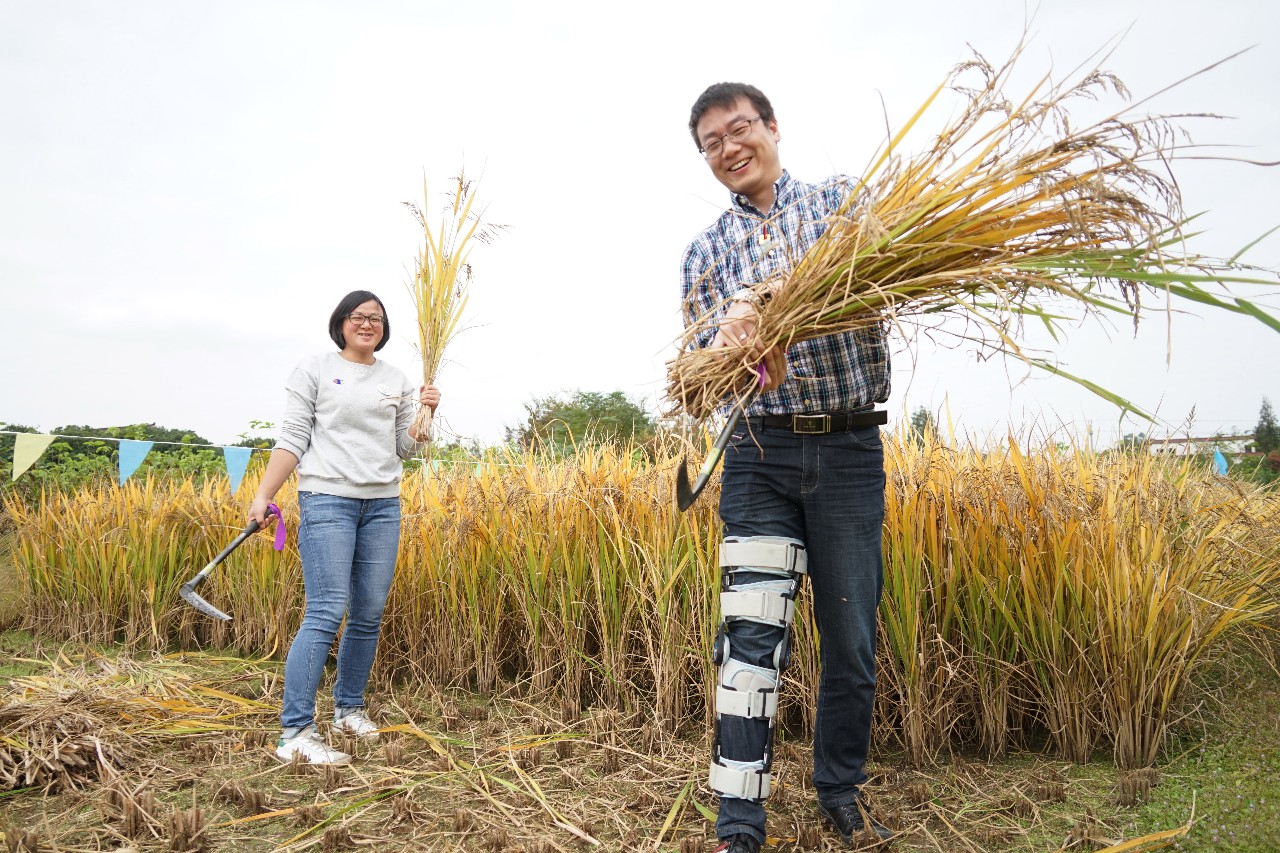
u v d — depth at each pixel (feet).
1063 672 9.55
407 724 11.71
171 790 9.32
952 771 9.37
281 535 11.44
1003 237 6.45
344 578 11.05
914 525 10.10
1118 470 10.85
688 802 8.76
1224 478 10.67
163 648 17.46
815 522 7.54
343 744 10.48
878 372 7.58
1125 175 5.77
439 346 12.09
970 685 9.95
